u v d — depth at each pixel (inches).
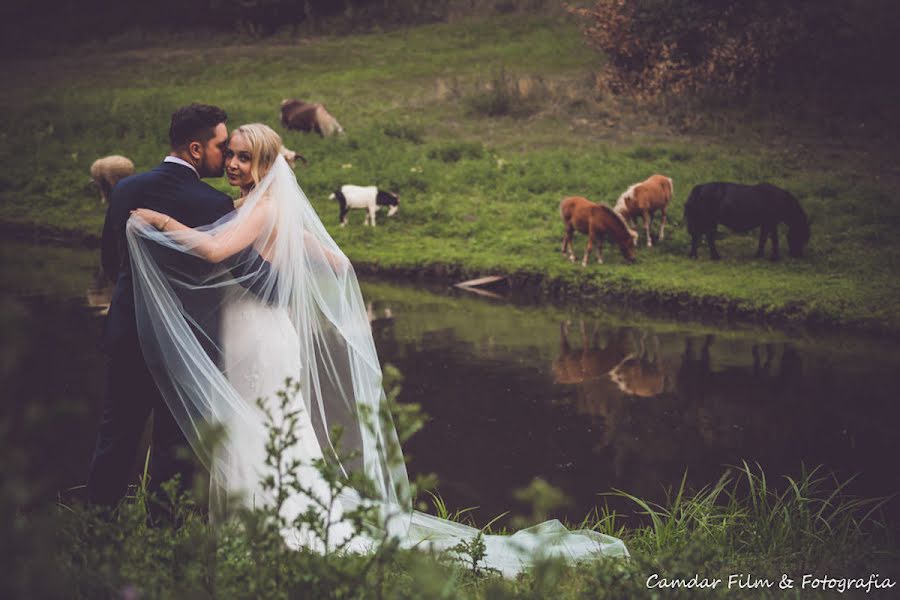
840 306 533.0
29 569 84.0
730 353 480.1
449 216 767.1
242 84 1237.7
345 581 114.4
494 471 331.3
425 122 1044.5
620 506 300.0
